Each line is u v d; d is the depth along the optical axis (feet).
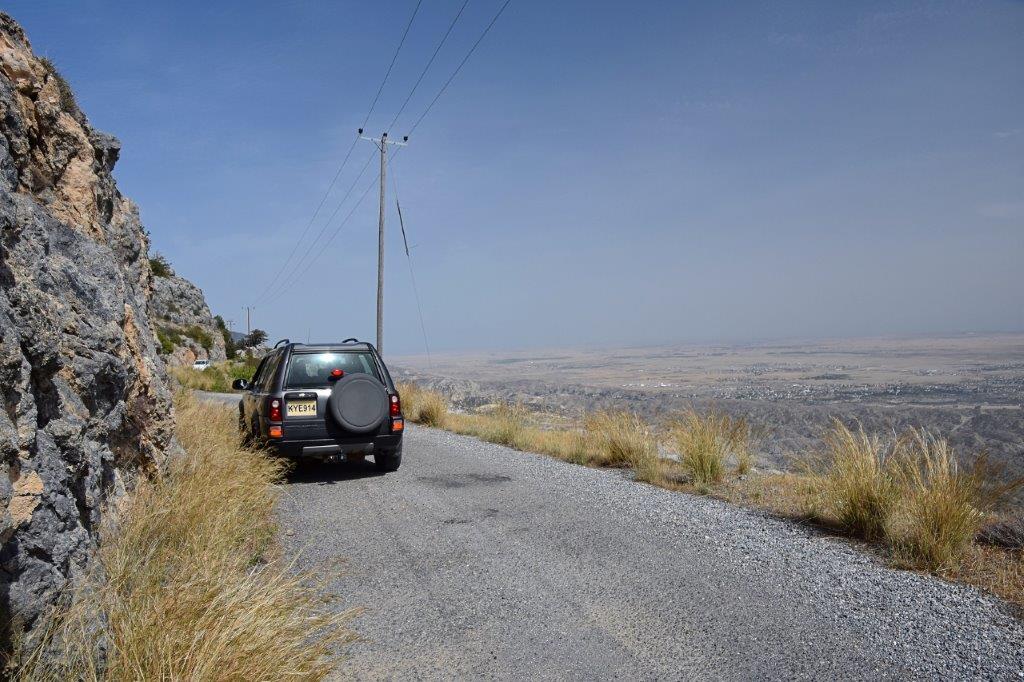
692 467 27.50
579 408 57.67
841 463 20.76
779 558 17.03
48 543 9.42
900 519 18.75
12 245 11.97
